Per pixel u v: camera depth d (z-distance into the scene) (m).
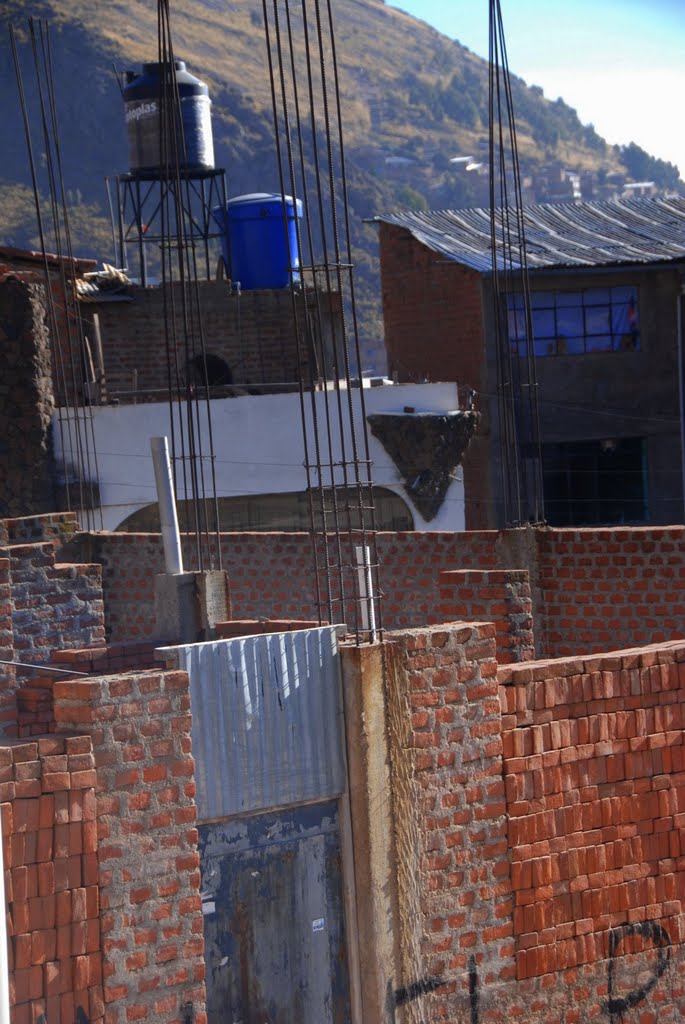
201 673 15.05
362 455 53.97
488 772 16.27
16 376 49.91
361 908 15.75
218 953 15.20
